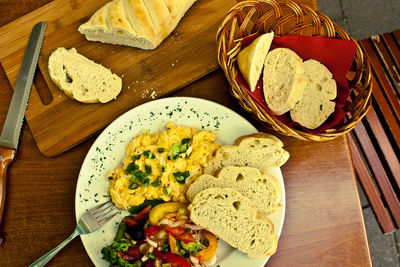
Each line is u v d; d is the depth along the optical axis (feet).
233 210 1.83
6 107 1.98
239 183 1.86
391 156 2.25
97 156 1.87
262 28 1.89
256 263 1.82
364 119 2.31
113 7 1.91
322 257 1.87
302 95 1.92
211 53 1.98
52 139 1.92
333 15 3.24
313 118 1.91
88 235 1.81
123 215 1.86
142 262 1.77
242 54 1.82
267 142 1.84
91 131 1.93
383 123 2.28
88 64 1.95
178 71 1.97
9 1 2.05
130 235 1.79
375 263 3.08
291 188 1.92
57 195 1.90
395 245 3.08
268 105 1.90
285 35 1.89
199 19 2.00
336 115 1.87
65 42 2.00
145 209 1.82
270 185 1.83
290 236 1.88
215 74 1.99
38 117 1.93
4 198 1.87
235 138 1.90
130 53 1.99
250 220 1.82
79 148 1.95
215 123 1.90
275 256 1.87
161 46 1.99
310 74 1.92
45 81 1.99
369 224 3.09
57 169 1.92
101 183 1.87
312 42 1.88
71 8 2.02
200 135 1.87
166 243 1.79
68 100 1.95
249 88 1.86
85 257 1.86
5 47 1.99
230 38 1.81
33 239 1.87
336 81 1.90
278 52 1.90
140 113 1.88
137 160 1.85
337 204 1.92
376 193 2.22
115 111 1.95
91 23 1.93
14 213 1.88
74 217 1.89
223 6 2.01
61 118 1.94
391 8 3.22
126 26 1.88
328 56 1.89
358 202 1.92
